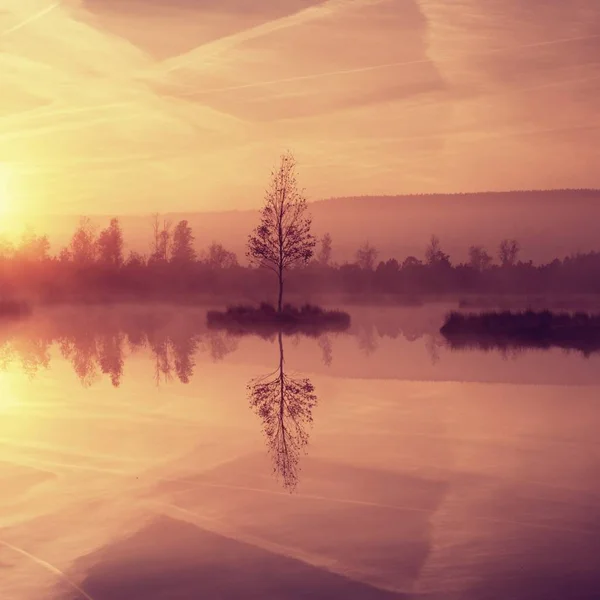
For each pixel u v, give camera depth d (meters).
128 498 11.27
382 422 16.72
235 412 18.05
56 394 20.89
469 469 12.71
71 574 8.49
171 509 10.74
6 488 11.88
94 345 35.00
